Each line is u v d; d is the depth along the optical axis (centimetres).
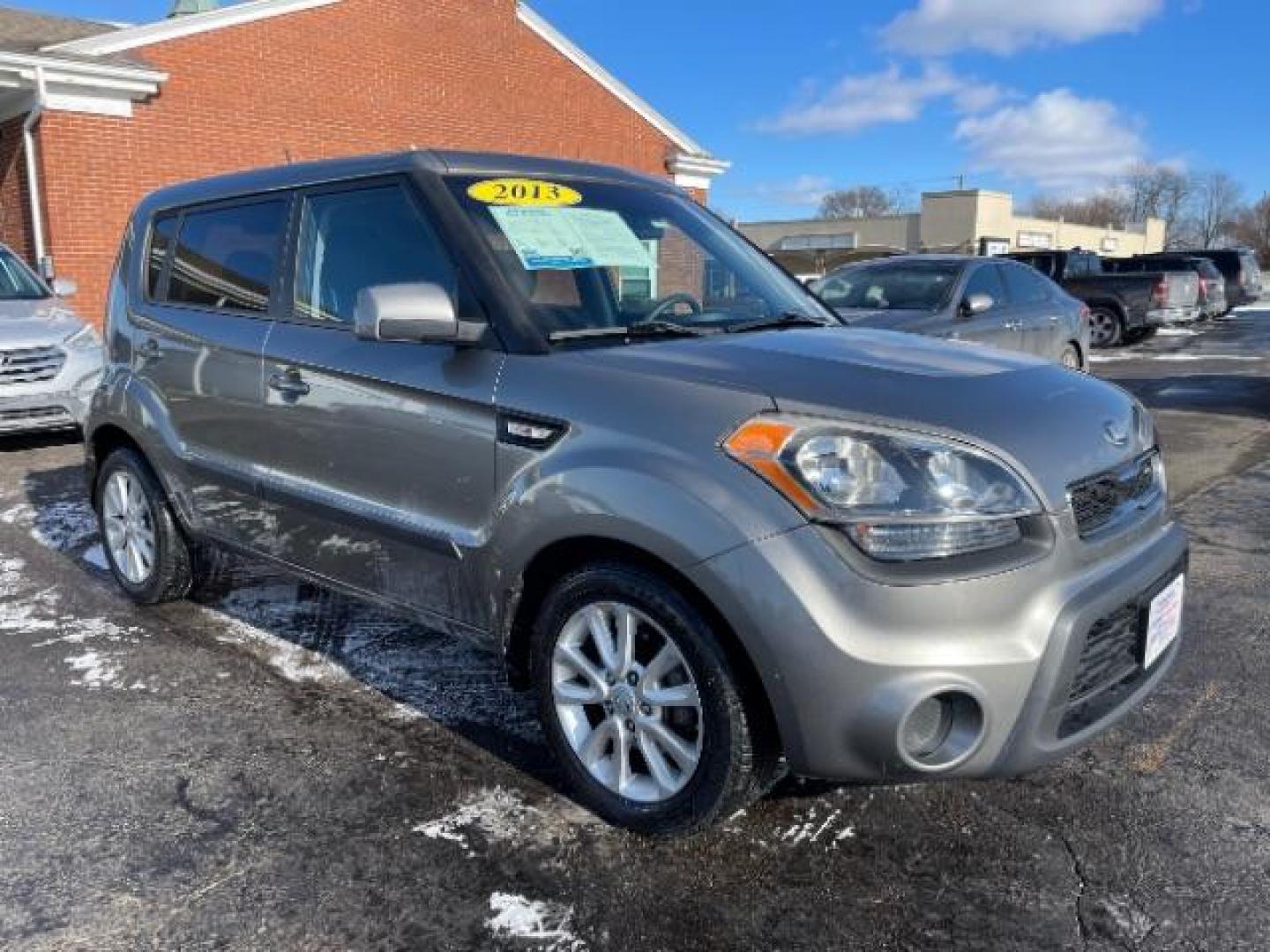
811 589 231
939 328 777
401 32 1608
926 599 228
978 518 235
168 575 440
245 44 1413
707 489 243
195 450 398
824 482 235
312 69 1497
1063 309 941
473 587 298
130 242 454
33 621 440
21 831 280
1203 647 408
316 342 345
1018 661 232
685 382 262
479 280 303
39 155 1249
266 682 378
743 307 355
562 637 284
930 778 238
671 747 264
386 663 395
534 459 276
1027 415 257
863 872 263
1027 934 240
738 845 274
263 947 236
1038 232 5878
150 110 1323
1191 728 340
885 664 227
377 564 331
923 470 236
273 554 376
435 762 319
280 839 278
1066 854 271
